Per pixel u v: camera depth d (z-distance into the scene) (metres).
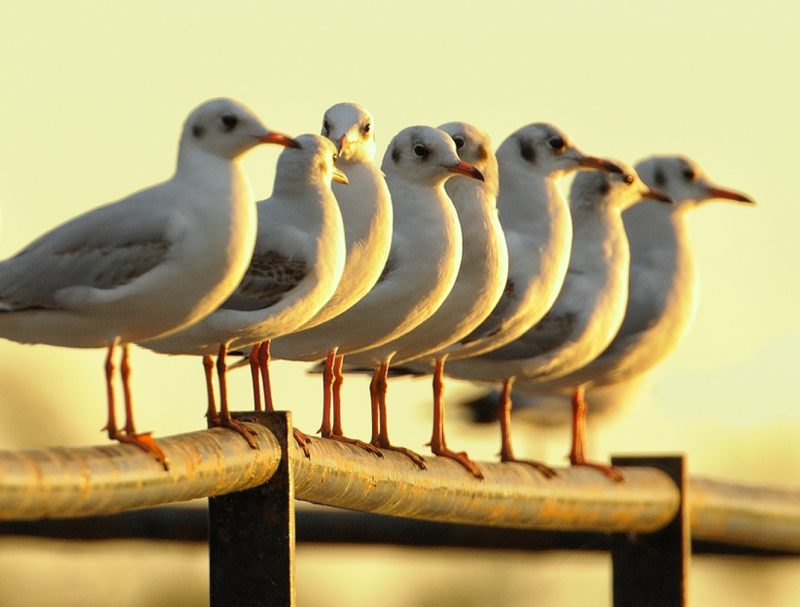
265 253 16.45
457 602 32.41
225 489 13.23
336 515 19.53
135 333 15.32
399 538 19.66
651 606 19.47
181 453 12.80
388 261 17.91
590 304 21.11
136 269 14.99
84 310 15.06
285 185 16.86
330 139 17.56
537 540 20.05
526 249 20.11
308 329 17.73
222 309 16.31
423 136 18.23
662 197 22.08
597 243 21.55
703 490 20.16
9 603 30.62
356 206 17.55
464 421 30.41
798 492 21.55
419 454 16.70
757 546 21.42
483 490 17.11
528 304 19.94
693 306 23.11
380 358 18.58
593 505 18.52
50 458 11.82
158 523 19.02
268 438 13.61
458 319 18.75
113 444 12.84
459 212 18.91
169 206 15.19
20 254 15.27
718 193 23.62
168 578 31.22
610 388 31.52
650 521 19.33
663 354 22.91
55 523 19.00
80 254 15.07
